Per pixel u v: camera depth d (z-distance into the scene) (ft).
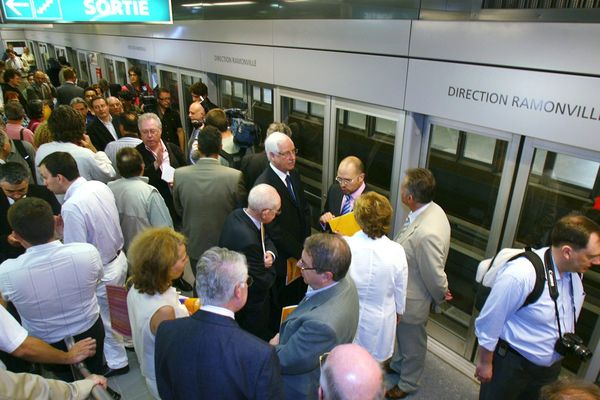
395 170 11.44
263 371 4.83
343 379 3.94
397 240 9.04
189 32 20.15
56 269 7.25
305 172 15.96
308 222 11.37
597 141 7.13
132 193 10.12
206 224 10.93
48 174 8.93
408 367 9.63
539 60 7.61
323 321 5.95
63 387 5.25
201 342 4.91
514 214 9.21
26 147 13.67
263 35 15.12
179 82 22.68
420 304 8.86
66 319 7.68
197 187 10.61
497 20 8.20
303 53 13.37
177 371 4.98
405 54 10.07
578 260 6.17
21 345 6.12
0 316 6.02
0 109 21.27
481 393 7.80
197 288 5.25
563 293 6.65
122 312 7.63
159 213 10.40
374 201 7.66
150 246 6.19
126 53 28.91
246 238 8.96
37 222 6.86
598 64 6.87
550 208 8.88
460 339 11.27
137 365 10.68
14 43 60.29
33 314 7.31
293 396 6.52
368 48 11.03
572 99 7.29
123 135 14.98
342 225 9.39
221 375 4.83
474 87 8.77
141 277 6.18
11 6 11.37
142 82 25.34
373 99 11.27
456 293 11.73
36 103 16.58
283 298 11.24
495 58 8.27
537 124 7.88
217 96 20.27
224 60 17.94
